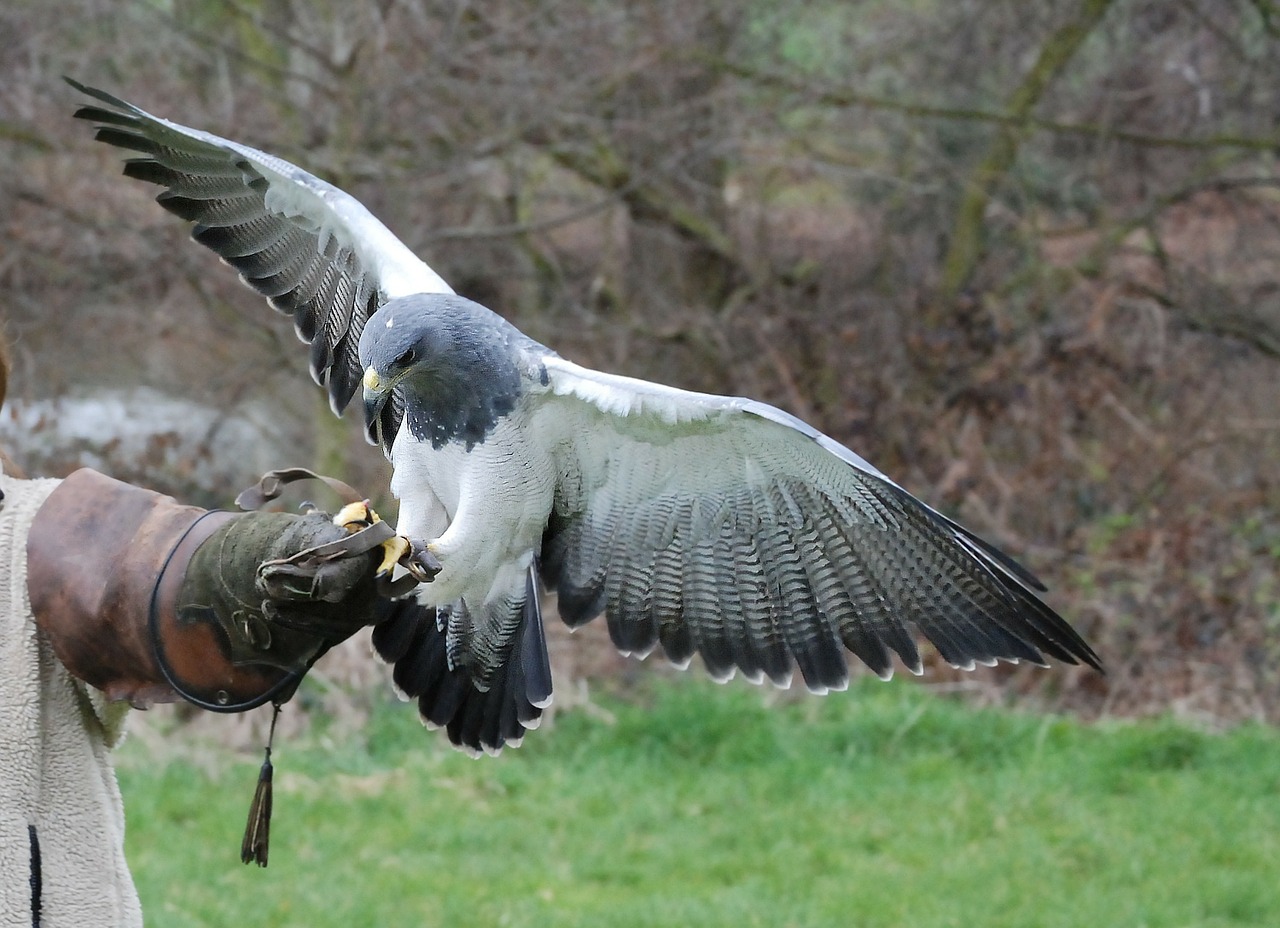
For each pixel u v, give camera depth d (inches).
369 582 150.5
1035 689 536.1
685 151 658.8
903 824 419.8
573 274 729.6
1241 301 711.1
